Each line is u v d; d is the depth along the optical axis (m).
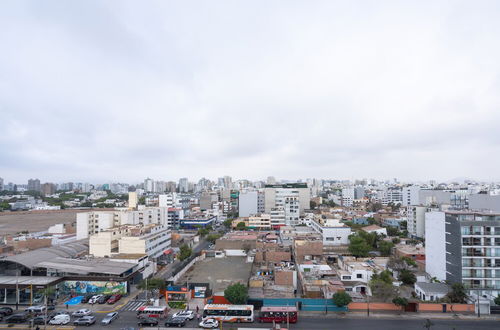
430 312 69.62
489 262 76.38
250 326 62.56
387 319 65.56
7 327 62.62
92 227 140.50
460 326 62.00
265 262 109.25
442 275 84.81
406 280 86.38
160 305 74.94
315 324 62.88
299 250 110.12
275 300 71.62
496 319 65.69
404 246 125.12
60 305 75.88
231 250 124.31
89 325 62.88
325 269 93.88
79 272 84.00
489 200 164.25
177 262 120.69
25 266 85.25
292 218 199.00
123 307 73.94
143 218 158.12
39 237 134.38
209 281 89.19
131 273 90.38
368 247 114.06
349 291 80.50
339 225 138.75
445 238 83.62
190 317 66.00
